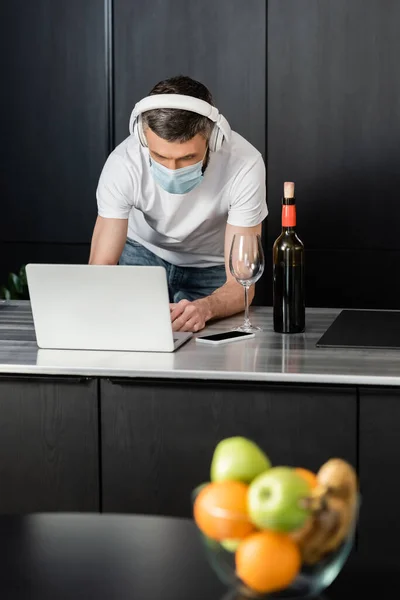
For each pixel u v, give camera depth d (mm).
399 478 2025
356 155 4352
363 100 4305
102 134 4520
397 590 1117
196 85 2473
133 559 1205
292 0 4285
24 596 1108
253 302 4535
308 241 4453
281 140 4383
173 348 2244
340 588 1121
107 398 2125
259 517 996
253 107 4375
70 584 1136
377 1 4234
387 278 4426
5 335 2486
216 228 3047
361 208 4387
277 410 2059
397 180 4344
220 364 2113
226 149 2816
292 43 4309
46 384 2148
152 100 2414
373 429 2021
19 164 4621
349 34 4270
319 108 4336
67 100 4523
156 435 2121
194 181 2541
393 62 4258
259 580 1013
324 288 4477
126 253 3367
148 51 4418
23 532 1294
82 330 2279
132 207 3115
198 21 4355
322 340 2307
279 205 4438
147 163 2816
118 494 2160
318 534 1007
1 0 4496
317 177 4387
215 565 1049
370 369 2043
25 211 4660
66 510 2189
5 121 4594
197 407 2092
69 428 2156
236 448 1078
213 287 3314
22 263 4703
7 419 2180
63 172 4590
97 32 4445
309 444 2053
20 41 4512
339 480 1031
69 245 4652
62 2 4449
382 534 2049
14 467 2193
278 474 1009
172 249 3180
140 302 2213
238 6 4316
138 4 4391
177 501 2139
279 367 2074
